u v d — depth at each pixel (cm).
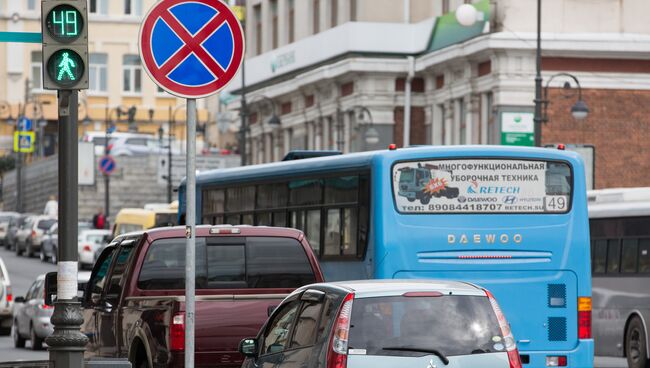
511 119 7412
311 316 1844
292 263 2520
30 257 11169
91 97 15500
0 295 5594
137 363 2478
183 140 15500
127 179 13312
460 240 2864
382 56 8738
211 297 2409
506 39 7469
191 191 1836
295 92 9906
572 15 7625
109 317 2597
